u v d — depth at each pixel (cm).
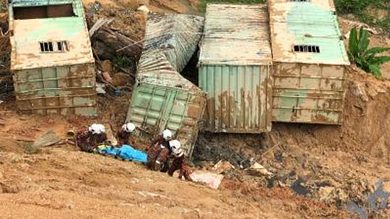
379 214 3781
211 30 4519
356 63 4906
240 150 4259
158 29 4722
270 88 4131
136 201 3042
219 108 4188
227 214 3138
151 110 3991
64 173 3281
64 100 4084
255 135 4328
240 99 4162
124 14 5394
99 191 3069
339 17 6206
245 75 4109
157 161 3691
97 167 3450
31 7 4528
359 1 6331
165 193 3294
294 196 3819
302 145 4359
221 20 4656
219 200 3447
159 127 3975
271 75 4109
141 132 4003
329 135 4388
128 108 4194
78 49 4044
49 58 3962
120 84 4619
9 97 4356
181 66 4509
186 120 3950
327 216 3672
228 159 4175
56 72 3950
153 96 3984
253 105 4172
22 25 4247
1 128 3950
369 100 4444
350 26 5975
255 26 4575
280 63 4109
